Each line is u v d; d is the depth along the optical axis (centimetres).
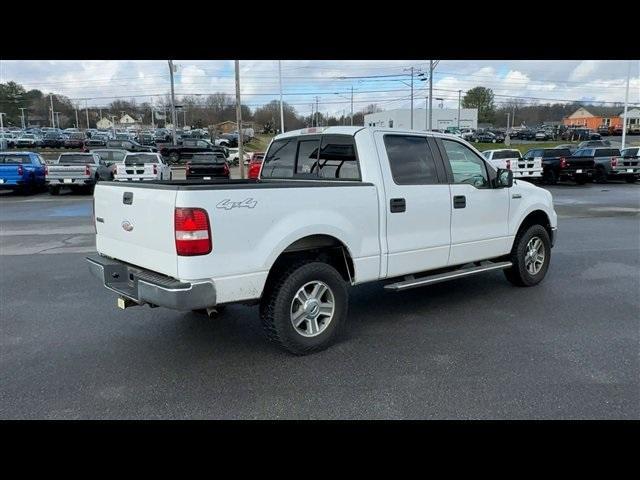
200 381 380
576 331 477
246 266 383
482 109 11306
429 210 506
